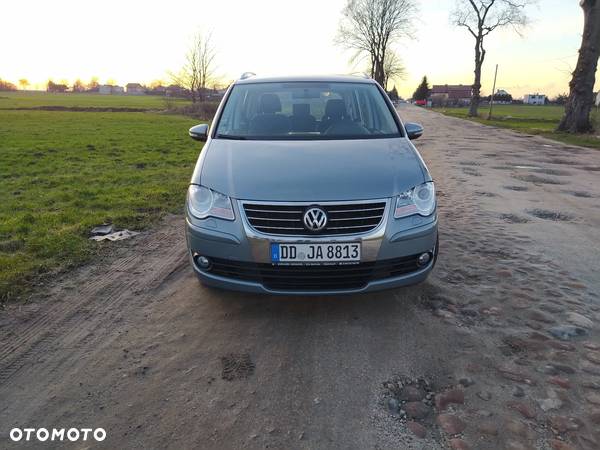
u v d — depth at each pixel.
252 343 3.01
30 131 20.00
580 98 20.05
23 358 2.86
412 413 2.36
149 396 2.51
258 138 3.92
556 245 4.89
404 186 3.12
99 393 2.54
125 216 5.87
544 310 3.43
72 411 2.41
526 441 2.16
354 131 4.05
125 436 2.23
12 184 8.04
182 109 39.91
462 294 3.68
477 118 37.84
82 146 14.31
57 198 6.87
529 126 26.53
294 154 3.45
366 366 2.75
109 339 3.08
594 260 4.47
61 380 2.65
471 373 2.68
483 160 11.55
